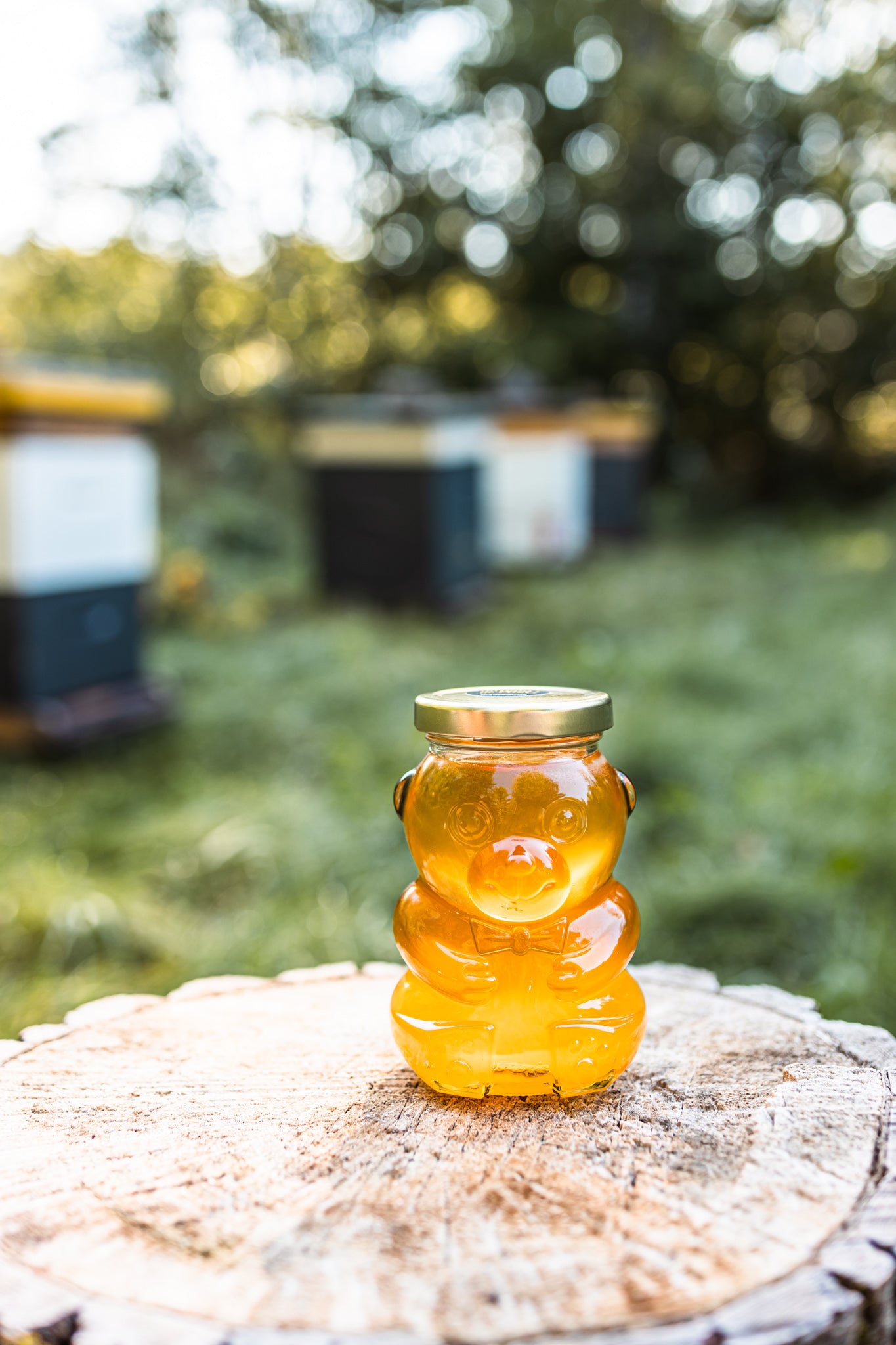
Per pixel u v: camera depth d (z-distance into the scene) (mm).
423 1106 1188
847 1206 977
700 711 5207
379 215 14875
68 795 4215
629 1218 966
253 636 6613
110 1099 1209
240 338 13414
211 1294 870
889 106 14586
